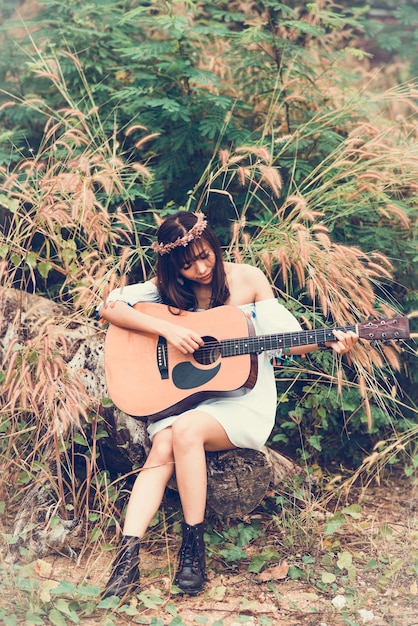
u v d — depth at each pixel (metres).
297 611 2.92
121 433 3.49
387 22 6.81
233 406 3.23
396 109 5.32
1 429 3.48
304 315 3.82
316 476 3.93
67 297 4.41
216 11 4.96
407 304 4.29
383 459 4.04
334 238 4.38
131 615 2.85
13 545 3.25
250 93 4.93
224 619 2.87
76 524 3.33
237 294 3.35
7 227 4.42
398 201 4.32
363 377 3.64
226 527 3.49
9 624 2.64
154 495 3.05
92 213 3.75
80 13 4.93
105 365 3.28
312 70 4.85
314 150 4.73
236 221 3.98
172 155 4.62
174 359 3.25
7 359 3.57
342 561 3.14
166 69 4.82
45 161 4.70
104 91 4.84
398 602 2.97
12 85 5.09
